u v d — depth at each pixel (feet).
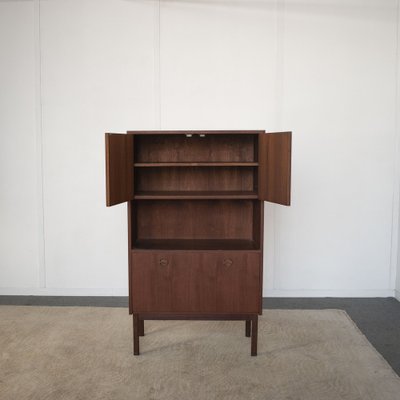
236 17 12.84
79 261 13.46
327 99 12.95
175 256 9.46
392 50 12.85
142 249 9.52
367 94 12.94
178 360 9.30
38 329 10.85
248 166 10.73
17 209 13.37
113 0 12.82
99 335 10.54
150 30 12.87
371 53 12.86
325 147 13.05
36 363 9.12
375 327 11.16
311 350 9.76
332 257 13.34
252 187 10.75
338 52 12.87
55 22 12.89
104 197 13.25
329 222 13.24
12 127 13.16
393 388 8.20
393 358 9.47
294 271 13.39
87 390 8.10
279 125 13.01
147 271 9.49
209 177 10.78
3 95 13.10
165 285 9.52
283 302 12.99
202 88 12.98
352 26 12.82
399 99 12.91
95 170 13.20
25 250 13.47
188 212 10.76
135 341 9.52
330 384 8.34
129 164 9.36
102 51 12.94
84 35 12.91
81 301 13.02
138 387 8.21
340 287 13.43
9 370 8.82
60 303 12.85
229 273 9.50
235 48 12.89
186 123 13.05
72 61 12.97
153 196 9.57
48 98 13.06
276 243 13.30
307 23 12.82
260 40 12.87
